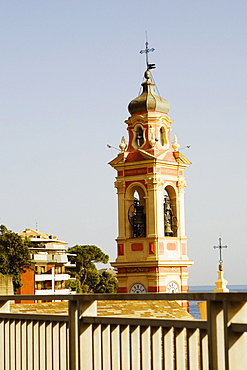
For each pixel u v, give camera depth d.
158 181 86.12
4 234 137.12
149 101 89.38
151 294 10.97
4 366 14.94
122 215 87.81
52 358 13.62
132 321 11.77
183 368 10.94
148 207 86.31
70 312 12.99
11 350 14.71
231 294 10.03
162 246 85.75
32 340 14.12
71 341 12.92
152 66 93.38
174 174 88.44
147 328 11.55
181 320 10.91
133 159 87.56
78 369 12.76
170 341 11.15
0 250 135.00
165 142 89.50
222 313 10.34
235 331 10.04
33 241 169.38
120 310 27.23
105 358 12.35
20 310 26.02
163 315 28.58
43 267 160.75
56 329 13.58
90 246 182.12
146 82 91.69
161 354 11.37
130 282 86.94
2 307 15.02
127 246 87.31
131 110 90.38
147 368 11.48
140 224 87.44
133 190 87.94
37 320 14.02
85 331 12.72
